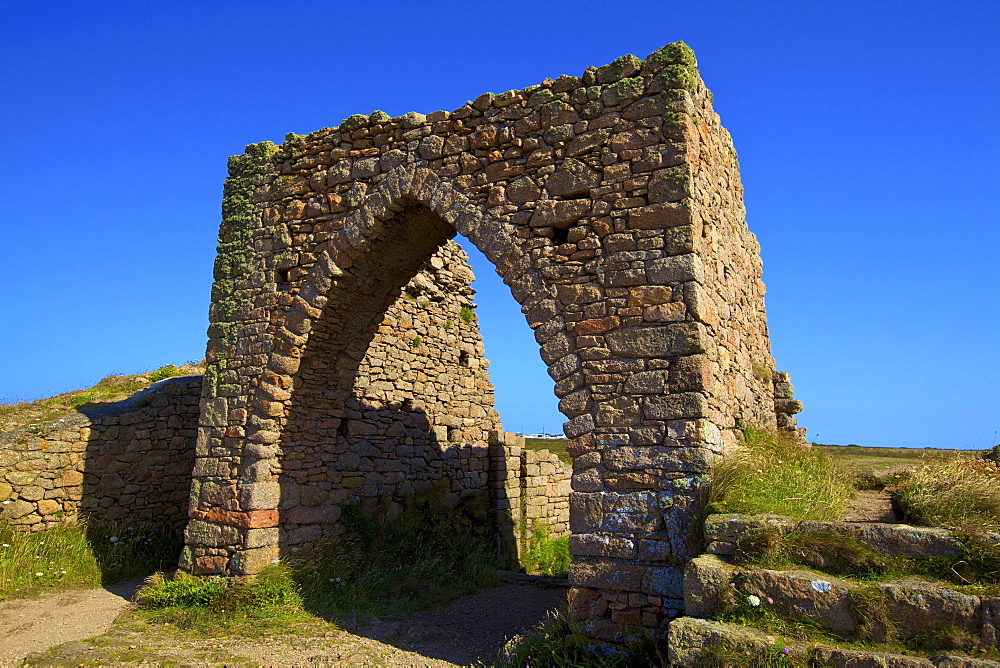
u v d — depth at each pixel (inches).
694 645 199.0
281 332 369.1
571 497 277.1
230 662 269.1
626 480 267.3
